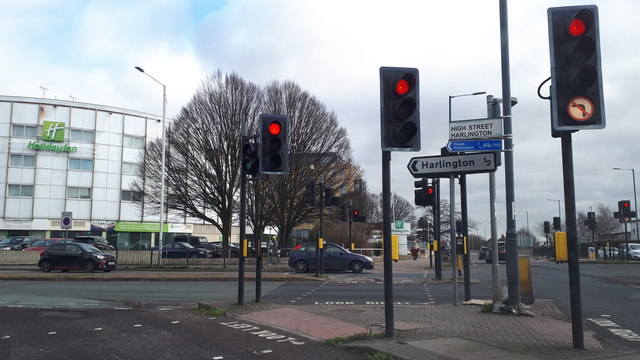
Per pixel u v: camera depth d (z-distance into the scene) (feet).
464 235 44.39
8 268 95.76
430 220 263.49
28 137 194.18
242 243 41.01
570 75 24.17
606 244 160.97
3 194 189.98
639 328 32.60
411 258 163.94
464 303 42.45
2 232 189.16
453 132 35.86
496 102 40.83
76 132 200.23
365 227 183.52
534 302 42.22
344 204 115.65
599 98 23.94
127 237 206.28
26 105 194.59
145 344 27.35
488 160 35.37
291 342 27.81
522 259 41.29
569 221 25.39
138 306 44.06
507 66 36.78
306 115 113.60
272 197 113.09
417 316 35.65
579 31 24.02
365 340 27.37
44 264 82.17
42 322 34.65
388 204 28.12
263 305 40.11
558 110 24.26
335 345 26.78
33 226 191.83
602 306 43.01
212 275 74.02
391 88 27.63
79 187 199.21
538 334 29.09
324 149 115.03
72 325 33.37
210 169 113.50
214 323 33.71
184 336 29.40
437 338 27.61
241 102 110.83
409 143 27.40
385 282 28.09
